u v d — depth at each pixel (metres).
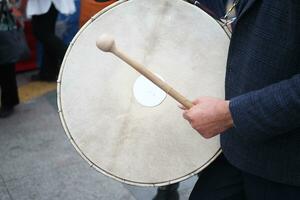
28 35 3.97
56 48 3.67
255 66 1.03
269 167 1.09
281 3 0.96
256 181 1.18
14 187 2.42
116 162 1.26
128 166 1.26
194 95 1.26
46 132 3.01
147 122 1.27
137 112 1.27
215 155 1.27
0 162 2.64
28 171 2.56
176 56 1.28
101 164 1.25
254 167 1.12
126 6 1.29
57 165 2.62
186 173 1.26
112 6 1.29
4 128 3.06
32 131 3.02
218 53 1.28
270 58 1.00
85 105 1.27
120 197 2.33
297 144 1.05
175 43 1.29
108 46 1.08
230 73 1.14
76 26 4.02
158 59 1.28
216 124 1.05
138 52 1.27
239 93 1.10
